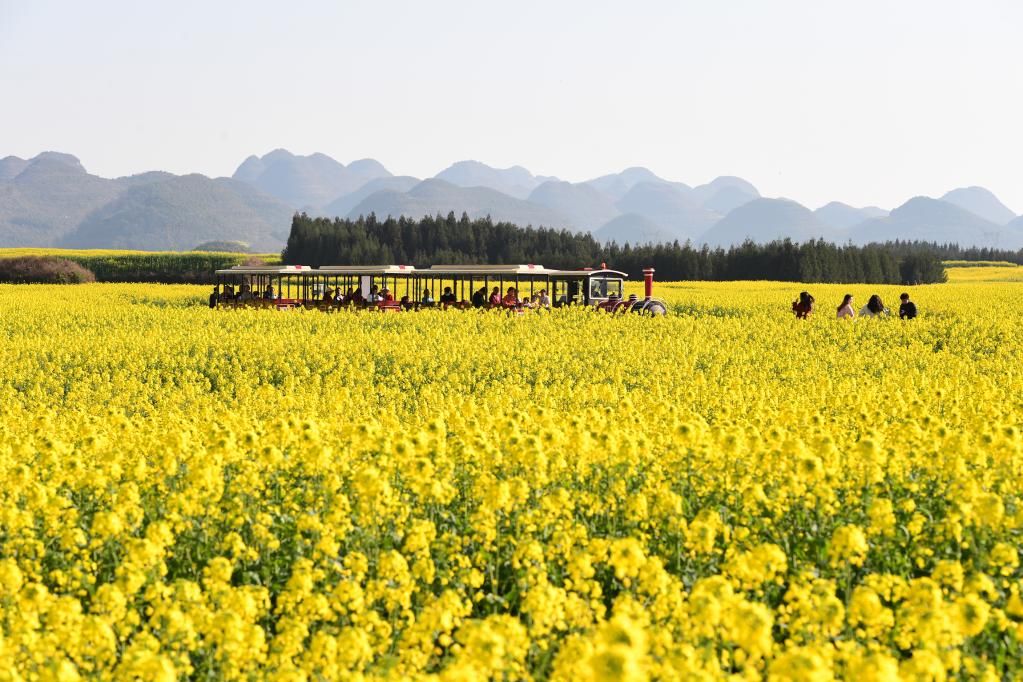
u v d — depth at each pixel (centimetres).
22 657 648
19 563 878
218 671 673
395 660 629
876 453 1023
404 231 18212
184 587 710
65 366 2722
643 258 15312
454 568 847
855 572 856
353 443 1196
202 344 2939
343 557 909
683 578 834
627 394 1997
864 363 2728
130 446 1305
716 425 1455
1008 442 1096
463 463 1143
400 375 2489
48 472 1161
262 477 1101
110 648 646
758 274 14762
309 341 3031
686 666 562
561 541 834
